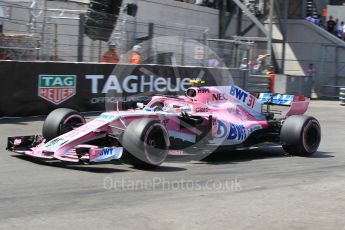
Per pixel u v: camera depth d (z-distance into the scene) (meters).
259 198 6.14
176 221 5.11
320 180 7.32
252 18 26.03
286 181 7.16
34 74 13.36
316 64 30.12
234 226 5.04
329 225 5.20
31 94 13.35
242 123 9.00
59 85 13.95
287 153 9.74
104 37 15.96
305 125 9.18
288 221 5.28
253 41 26.88
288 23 30.81
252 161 8.79
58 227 4.75
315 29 30.20
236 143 8.79
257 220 5.27
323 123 15.73
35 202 5.55
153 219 5.13
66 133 7.53
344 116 18.08
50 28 14.83
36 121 12.80
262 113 9.77
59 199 5.70
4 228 4.67
